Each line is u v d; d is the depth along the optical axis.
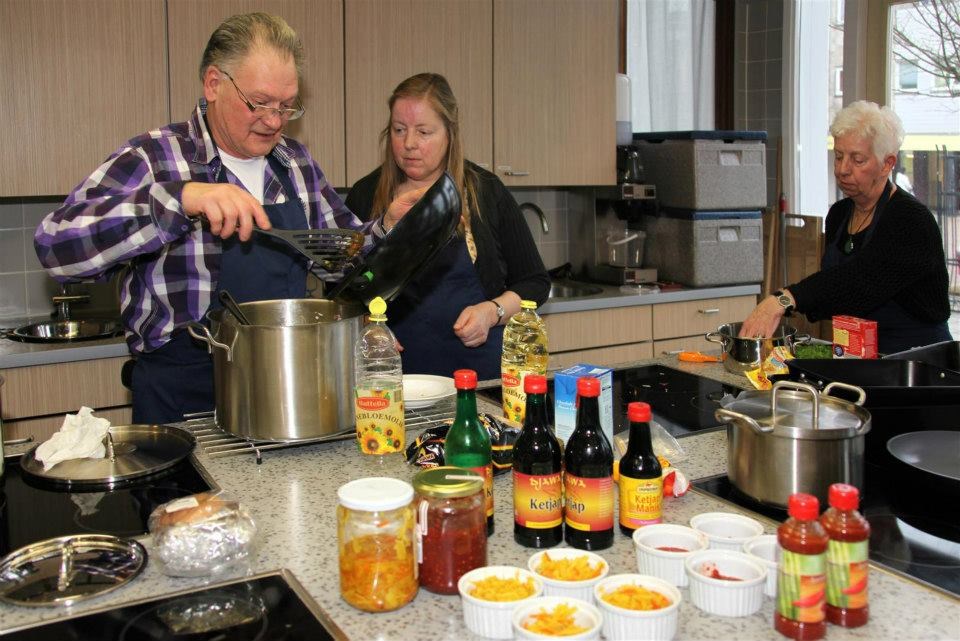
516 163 3.26
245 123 1.63
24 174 2.47
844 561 0.85
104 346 2.44
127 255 1.48
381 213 2.23
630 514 1.07
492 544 1.06
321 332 1.34
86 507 1.19
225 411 1.39
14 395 2.34
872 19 3.65
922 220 2.27
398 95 2.11
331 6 2.82
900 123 2.35
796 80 3.93
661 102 3.86
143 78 2.58
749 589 0.88
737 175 3.42
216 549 1.00
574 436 1.05
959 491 1.12
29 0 2.42
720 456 1.39
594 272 3.66
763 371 1.77
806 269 3.82
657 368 2.01
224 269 1.74
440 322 2.27
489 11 3.12
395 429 1.33
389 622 0.89
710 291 3.45
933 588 0.94
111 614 0.90
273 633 0.86
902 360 1.55
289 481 1.29
